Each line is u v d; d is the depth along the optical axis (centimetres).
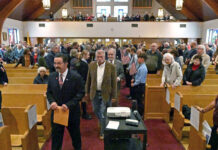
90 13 1911
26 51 624
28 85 373
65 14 1431
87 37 1497
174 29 1462
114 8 1914
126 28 1474
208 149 243
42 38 1523
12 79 458
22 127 271
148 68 484
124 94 581
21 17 1412
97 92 299
